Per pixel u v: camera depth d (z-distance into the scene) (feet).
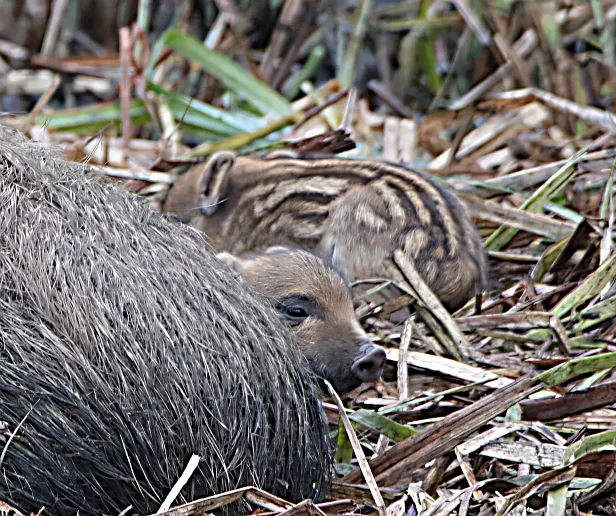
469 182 39.04
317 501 24.00
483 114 45.39
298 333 30.09
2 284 21.91
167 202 41.68
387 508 23.68
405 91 53.98
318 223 38.78
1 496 21.16
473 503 23.94
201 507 21.26
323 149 41.98
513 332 31.07
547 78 49.26
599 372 28.12
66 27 55.57
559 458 25.13
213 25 56.03
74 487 21.38
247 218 40.93
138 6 57.36
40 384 21.26
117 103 45.32
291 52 52.65
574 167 37.19
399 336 31.63
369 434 27.53
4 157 23.82
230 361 22.43
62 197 23.44
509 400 25.55
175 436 21.74
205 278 23.39
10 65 50.55
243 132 45.68
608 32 50.03
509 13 53.62
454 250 35.22
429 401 27.96
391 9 55.72
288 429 23.04
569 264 33.94
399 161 43.86
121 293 22.16
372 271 36.40
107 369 21.56
